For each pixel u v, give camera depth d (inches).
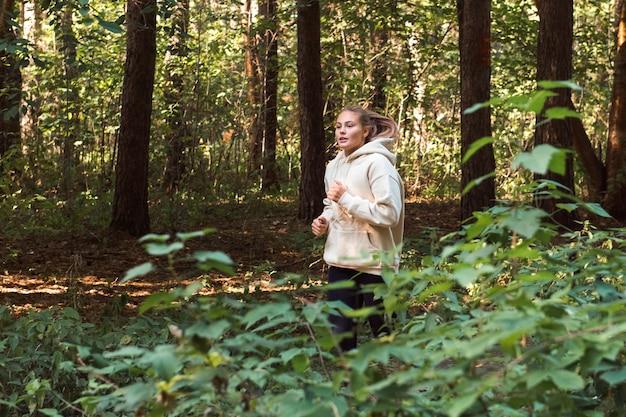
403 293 107.4
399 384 79.9
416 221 613.3
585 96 823.1
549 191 104.9
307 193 604.4
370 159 213.9
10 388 181.9
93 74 635.5
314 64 606.2
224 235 542.3
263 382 95.6
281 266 454.9
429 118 842.2
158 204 619.2
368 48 748.0
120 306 254.4
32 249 474.9
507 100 83.7
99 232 512.1
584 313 95.0
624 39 605.9
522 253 92.0
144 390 83.7
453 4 705.6
